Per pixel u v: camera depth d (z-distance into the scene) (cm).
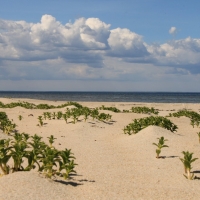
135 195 680
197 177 859
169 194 695
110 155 1138
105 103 4634
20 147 771
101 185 743
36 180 677
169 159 1081
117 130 1758
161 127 1556
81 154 1132
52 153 771
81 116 2031
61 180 742
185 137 1472
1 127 1609
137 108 2798
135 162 1040
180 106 4119
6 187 622
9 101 3656
